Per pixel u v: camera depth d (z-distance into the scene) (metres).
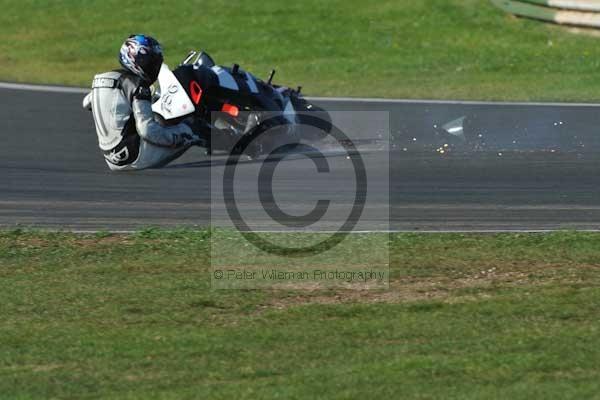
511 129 41.88
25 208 30.30
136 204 30.59
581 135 40.28
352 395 16.47
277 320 20.55
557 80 57.19
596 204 30.17
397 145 38.84
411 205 30.25
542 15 69.50
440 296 22.00
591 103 48.16
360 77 60.28
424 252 25.34
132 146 32.28
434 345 18.86
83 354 18.77
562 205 30.09
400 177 33.62
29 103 48.91
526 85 55.69
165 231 27.45
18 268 24.62
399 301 21.67
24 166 35.66
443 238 26.56
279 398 16.47
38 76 60.62
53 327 20.33
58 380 17.56
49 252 25.91
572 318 20.25
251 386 17.03
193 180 33.31
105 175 34.28
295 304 21.62
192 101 32.22
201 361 18.31
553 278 23.06
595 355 18.08
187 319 20.73
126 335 19.75
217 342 19.25
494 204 30.27
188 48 68.00
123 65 31.83
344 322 20.33
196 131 33.34
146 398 16.64
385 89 55.72
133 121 32.16
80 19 74.38
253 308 21.41
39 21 74.50
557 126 42.22
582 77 57.94
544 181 32.97
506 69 61.41
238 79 33.59
